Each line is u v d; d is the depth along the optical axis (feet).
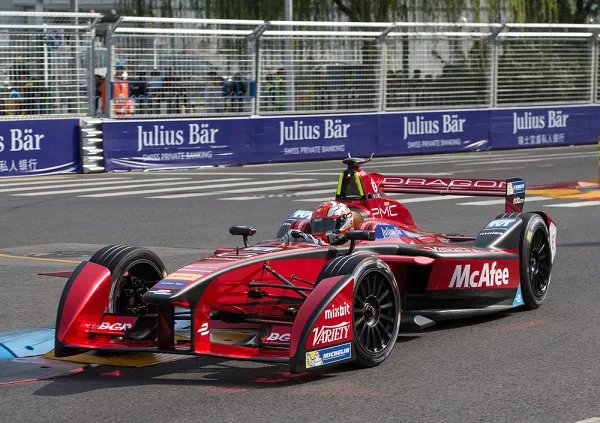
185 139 162.09
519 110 200.34
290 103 174.70
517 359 45.78
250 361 42.37
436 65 189.57
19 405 39.42
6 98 146.72
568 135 208.03
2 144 144.36
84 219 100.94
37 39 149.38
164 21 156.04
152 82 160.35
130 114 158.92
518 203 62.39
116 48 156.15
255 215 101.96
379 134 182.50
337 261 43.98
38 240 87.97
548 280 59.31
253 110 170.60
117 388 41.68
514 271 56.24
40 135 148.05
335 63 178.09
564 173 145.28
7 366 46.24
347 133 179.32
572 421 35.96
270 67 171.53
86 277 46.68
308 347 40.65
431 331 52.60
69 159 151.23
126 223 97.60
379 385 41.42
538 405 38.09
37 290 65.05
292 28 195.11
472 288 53.78
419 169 153.89
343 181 57.26
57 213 105.70
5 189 129.80
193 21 158.51
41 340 50.85
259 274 46.24
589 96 211.41
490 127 196.34
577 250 78.33
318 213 52.19
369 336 44.47
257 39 168.66
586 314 55.98
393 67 184.44
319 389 40.91
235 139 167.32
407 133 185.68
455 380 42.09
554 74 205.16
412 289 53.31
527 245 56.80
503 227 57.21
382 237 53.26
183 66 162.61
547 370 43.62
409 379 42.37
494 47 195.21
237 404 38.81
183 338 47.37
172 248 81.82
